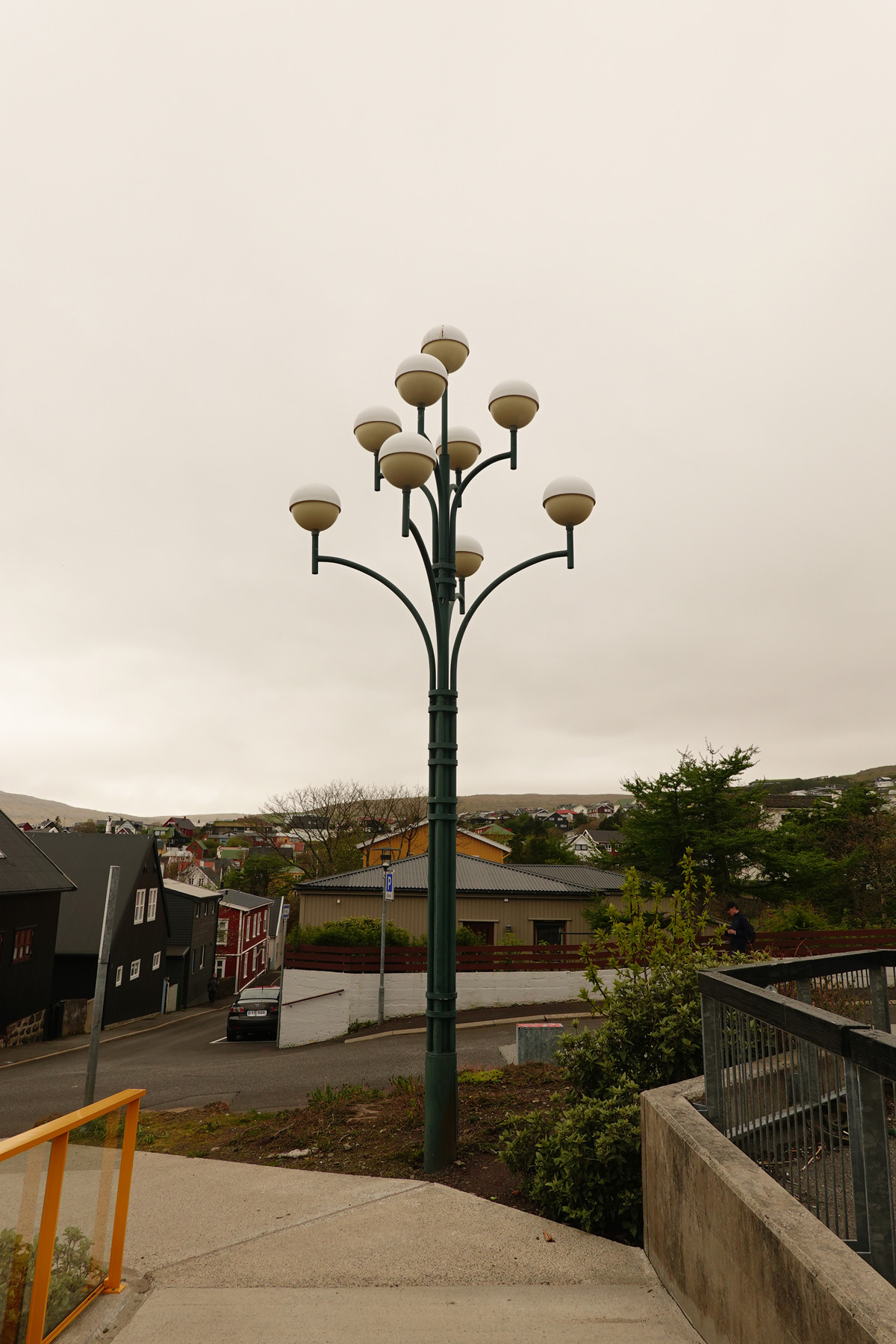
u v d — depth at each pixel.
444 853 5.89
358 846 49.41
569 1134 4.60
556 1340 3.15
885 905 30.91
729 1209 2.87
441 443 6.63
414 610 6.38
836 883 31.25
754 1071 3.30
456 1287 3.67
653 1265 3.84
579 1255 4.02
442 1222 4.49
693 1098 4.10
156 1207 4.90
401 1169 5.55
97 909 32.28
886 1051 2.24
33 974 25.16
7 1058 20.97
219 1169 5.81
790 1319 2.34
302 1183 5.32
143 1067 15.95
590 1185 4.35
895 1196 2.69
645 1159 4.04
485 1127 6.21
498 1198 4.86
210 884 74.62
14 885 23.66
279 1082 11.91
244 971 53.34
